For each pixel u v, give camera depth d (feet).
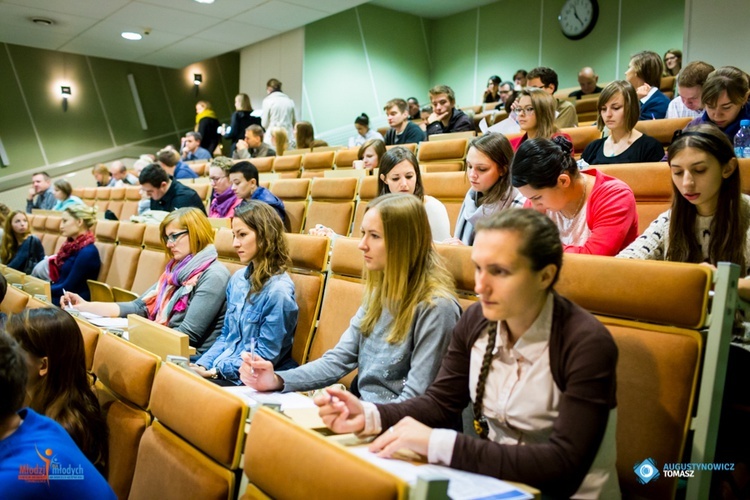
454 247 4.63
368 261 4.26
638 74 9.93
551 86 11.19
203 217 7.06
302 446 2.78
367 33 24.94
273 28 21.71
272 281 5.82
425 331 3.99
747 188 5.43
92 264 11.00
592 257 3.65
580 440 2.71
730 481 3.70
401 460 2.89
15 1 19.13
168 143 29.04
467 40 25.91
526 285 2.84
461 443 2.82
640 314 3.42
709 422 3.14
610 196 4.76
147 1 18.98
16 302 7.10
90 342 5.20
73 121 26.81
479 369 3.24
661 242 4.43
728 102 6.27
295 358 5.98
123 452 4.33
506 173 5.94
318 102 23.50
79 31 22.48
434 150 10.82
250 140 16.93
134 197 16.90
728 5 12.35
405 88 26.35
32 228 15.94
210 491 3.30
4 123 25.30
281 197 11.12
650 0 20.17
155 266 9.57
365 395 4.26
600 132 8.52
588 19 21.56
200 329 6.52
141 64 28.25
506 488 2.60
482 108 19.93
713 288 3.26
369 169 10.73
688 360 3.21
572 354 2.85
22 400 3.10
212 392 3.52
